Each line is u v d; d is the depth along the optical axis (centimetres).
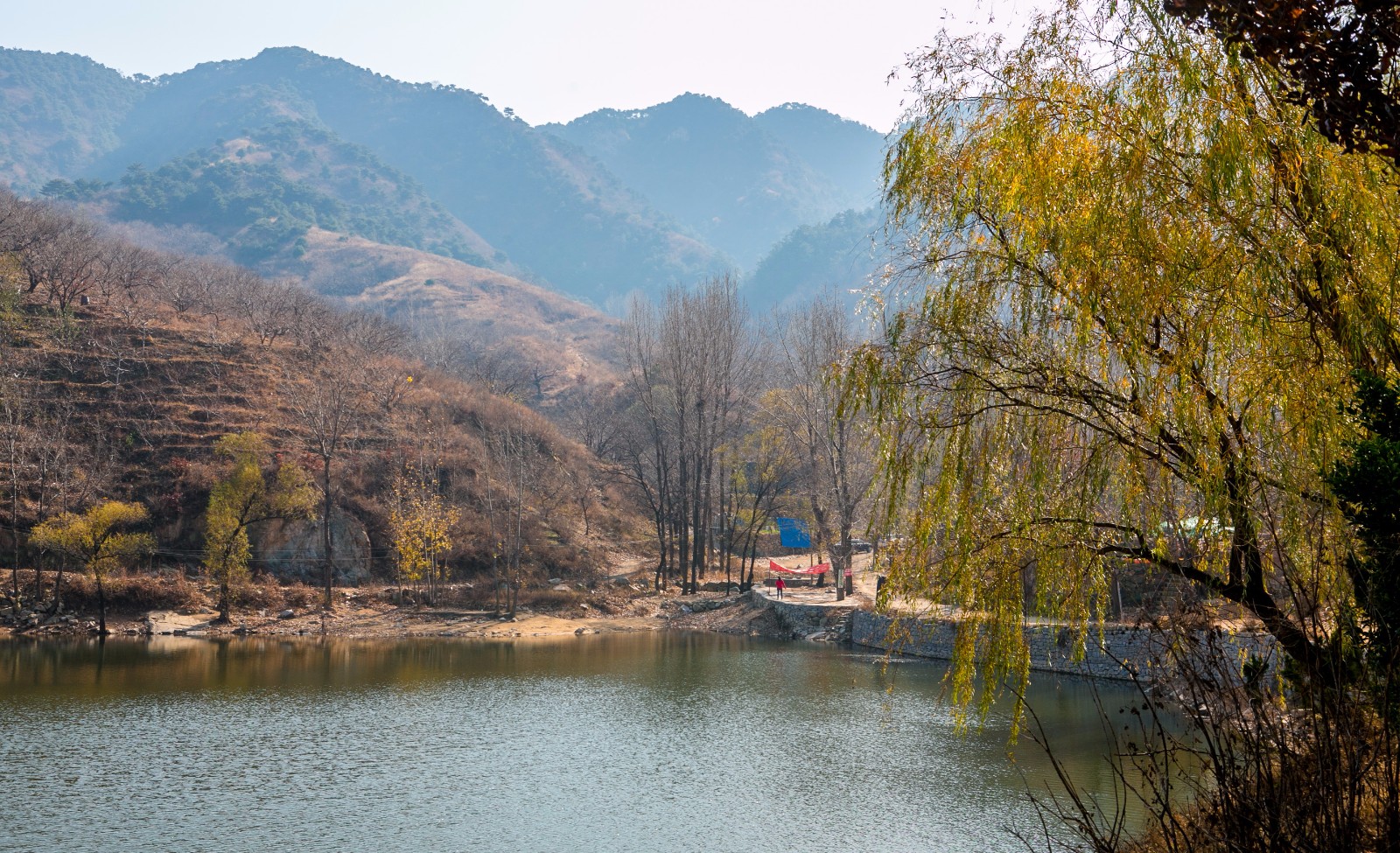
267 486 7406
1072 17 1311
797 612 6141
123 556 6456
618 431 11344
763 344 9062
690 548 9288
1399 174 1076
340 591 7069
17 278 9494
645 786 2750
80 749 3147
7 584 6234
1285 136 1131
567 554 8019
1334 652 951
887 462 1461
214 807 2567
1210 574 1271
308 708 3853
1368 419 998
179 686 4269
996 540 1372
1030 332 1338
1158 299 1169
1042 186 1262
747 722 3572
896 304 1474
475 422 9800
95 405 8100
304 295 13738
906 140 1434
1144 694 1048
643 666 4888
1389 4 966
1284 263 1130
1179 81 1198
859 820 2405
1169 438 1245
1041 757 2852
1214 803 958
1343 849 838
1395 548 958
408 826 2417
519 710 3816
